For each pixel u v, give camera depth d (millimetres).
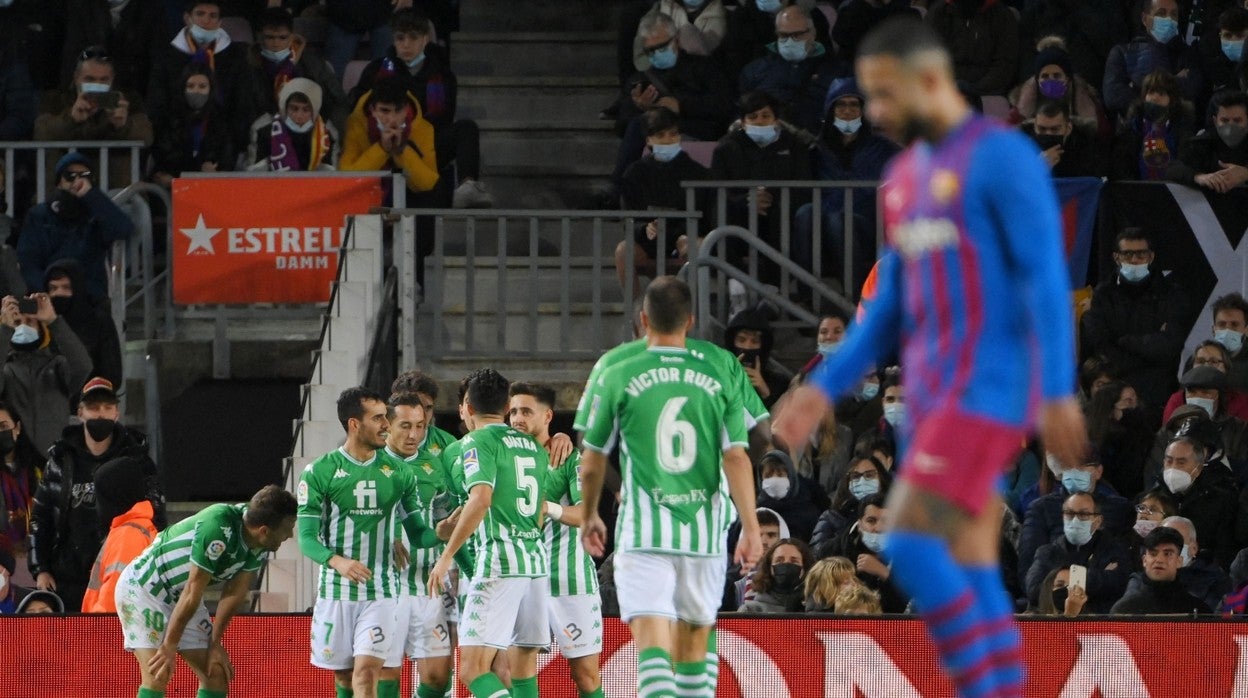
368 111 48062
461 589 33156
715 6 51750
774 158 45469
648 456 23938
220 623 31594
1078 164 45375
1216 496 37219
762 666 32438
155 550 31391
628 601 23781
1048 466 37562
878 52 14938
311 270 45344
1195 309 44125
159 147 49125
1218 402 40094
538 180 53875
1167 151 45250
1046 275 14234
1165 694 32000
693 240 42781
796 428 15539
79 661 32969
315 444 39594
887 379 39125
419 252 46812
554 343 45781
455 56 57719
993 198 14523
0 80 50344
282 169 48062
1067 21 51531
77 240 43688
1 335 41375
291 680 33062
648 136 45781
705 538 23922
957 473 14344
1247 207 44156
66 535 38125
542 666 33531
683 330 24562
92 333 43062
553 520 32188
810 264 45062
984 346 14516
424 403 34219
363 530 31844
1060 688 32094
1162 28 48875
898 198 15055
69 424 41594
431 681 32562
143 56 50531
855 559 35500
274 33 50125
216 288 45344
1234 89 45750
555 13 58969
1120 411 39844
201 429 44906
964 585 14438
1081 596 33344
